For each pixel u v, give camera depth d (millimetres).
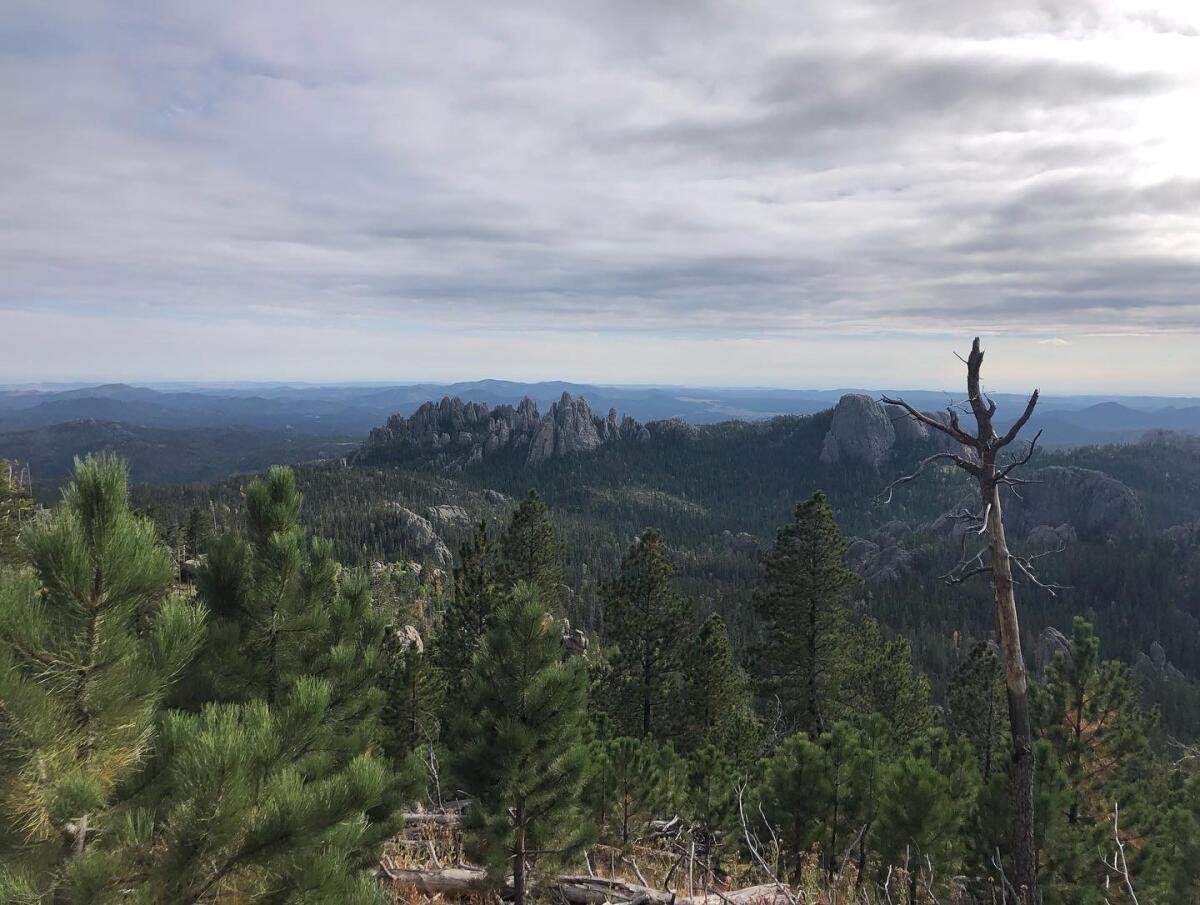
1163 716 86000
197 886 4113
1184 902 13164
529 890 9289
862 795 12664
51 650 3803
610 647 30281
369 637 10688
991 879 12195
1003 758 17016
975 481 12969
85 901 3527
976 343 11781
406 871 10000
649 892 9289
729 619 103188
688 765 15523
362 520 157000
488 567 29922
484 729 8609
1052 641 98125
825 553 28734
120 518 3977
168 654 4230
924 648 104750
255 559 8406
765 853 12945
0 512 19812
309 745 6566
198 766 3881
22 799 3717
